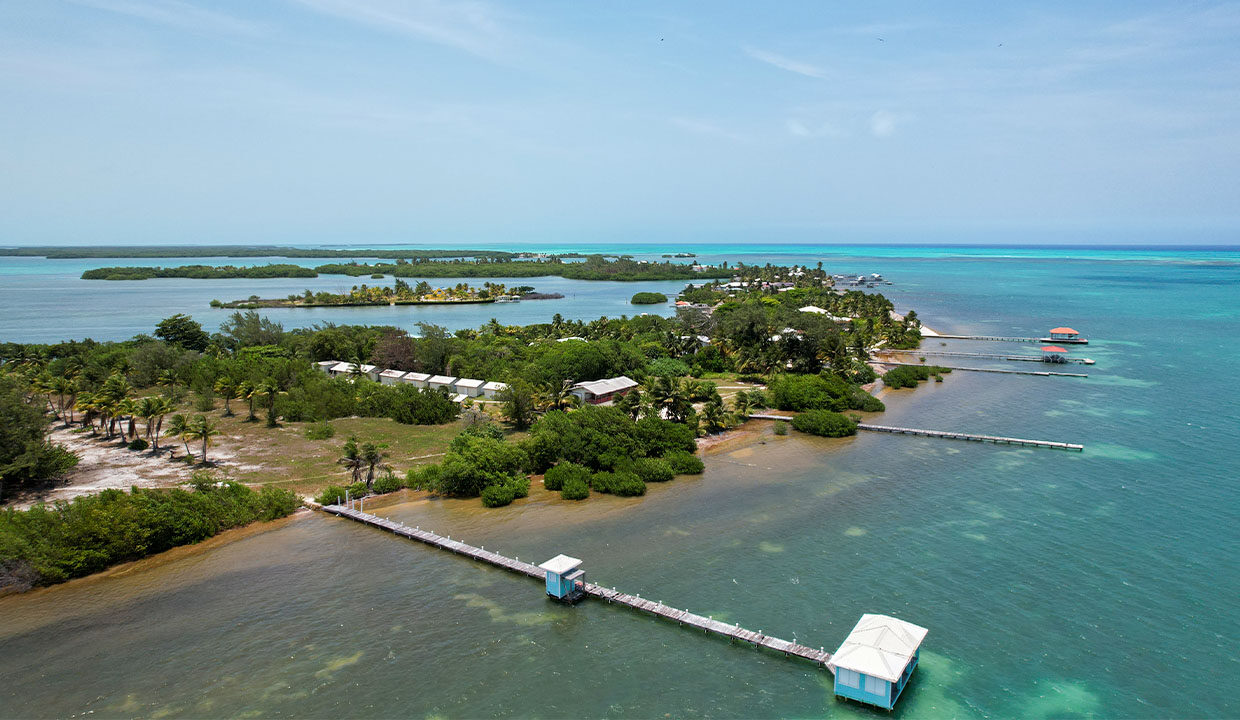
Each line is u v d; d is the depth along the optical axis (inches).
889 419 3848.4
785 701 1519.4
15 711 1489.9
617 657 1683.1
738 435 3582.7
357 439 3435.0
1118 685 1539.1
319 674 1616.6
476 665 1651.1
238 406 4175.7
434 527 2440.9
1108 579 1982.0
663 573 2076.8
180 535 2276.1
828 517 2461.9
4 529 2041.1
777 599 1913.1
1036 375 4963.1
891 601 1889.8
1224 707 1466.5
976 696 1508.4
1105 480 2770.7
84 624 1825.8
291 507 2551.7
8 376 3535.9
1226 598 1875.0
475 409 3880.4
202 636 1770.4
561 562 1966.0
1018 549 2178.9
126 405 3218.5
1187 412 3811.5
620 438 3004.4
